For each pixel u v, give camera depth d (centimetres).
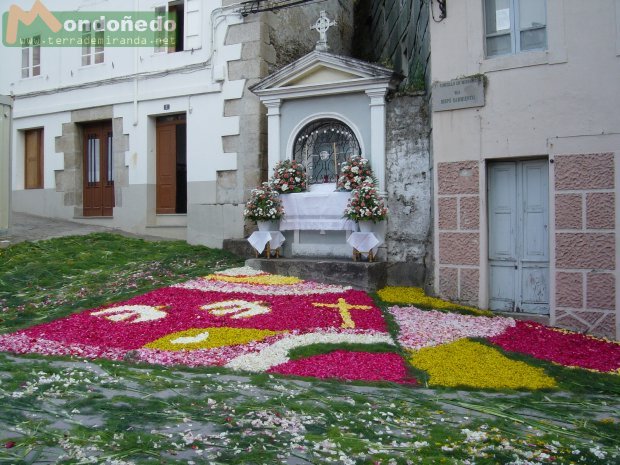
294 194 1198
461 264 969
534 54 905
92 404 504
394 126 1138
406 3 1362
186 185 1498
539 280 928
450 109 973
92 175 1670
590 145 863
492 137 939
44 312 900
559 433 458
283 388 572
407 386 605
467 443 426
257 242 1206
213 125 1420
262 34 1377
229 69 1397
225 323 836
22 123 1755
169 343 747
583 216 864
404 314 898
